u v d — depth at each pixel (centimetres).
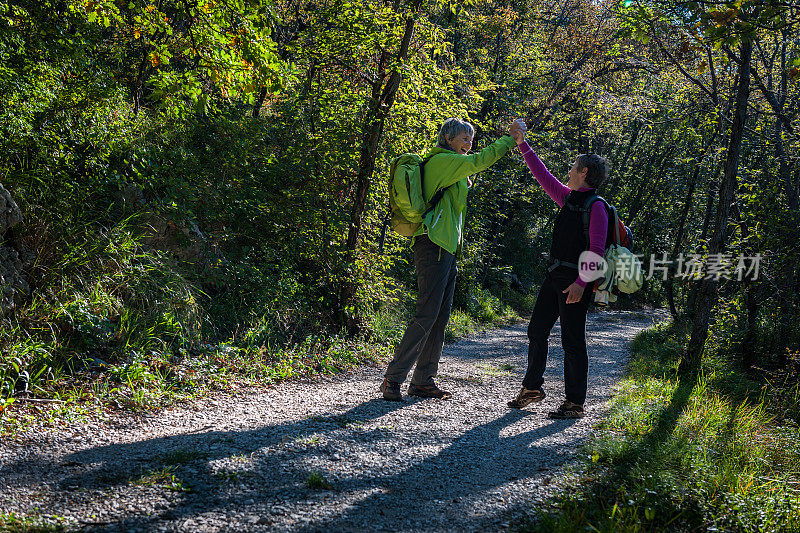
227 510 256
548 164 2094
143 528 234
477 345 1026
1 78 528
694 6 480
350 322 829
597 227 432
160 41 588
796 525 277
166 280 617
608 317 2189
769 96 970
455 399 511
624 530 251
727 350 1004
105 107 633
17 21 603
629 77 1920
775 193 980
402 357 481
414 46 855
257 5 496
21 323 473
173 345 575
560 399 534
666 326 1464
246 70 502
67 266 540
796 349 934
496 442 382
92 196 632
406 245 987
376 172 858
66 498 259
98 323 512
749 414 522
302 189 854
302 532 239
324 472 310
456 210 474
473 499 285
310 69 864
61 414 387
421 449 360
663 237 2173
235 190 773
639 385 600
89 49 663
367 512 263
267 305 732
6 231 509
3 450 315
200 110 520
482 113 1780
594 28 2123
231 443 348
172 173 723
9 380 414
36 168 553
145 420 398
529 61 1928
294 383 563
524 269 2561
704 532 264
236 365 576
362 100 838
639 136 2398
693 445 374
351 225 844
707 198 1506
